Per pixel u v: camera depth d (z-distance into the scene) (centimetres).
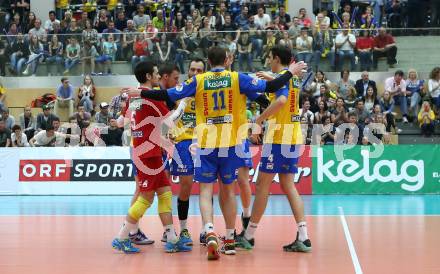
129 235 1675
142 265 1417
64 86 3381
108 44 3497
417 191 2864
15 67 3556
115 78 3497
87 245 1658
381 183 2870
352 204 2519
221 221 2081
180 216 1630
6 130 3066
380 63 3416
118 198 2794
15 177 2953
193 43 3403
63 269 1380
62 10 4256
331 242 1677
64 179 2942
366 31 3391
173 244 1569
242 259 1474
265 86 1481
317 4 4162
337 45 3372
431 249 1570
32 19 3991
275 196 2809
